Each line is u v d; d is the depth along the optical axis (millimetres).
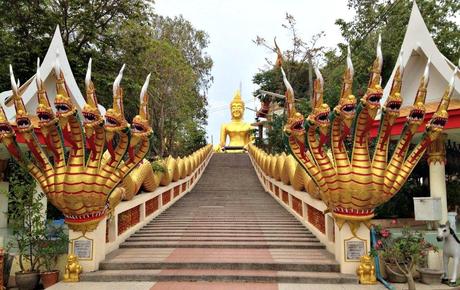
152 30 30609
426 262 9875
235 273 9469
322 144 9156
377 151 9172
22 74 18422
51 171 9555
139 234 13164
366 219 9328
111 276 9430
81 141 9469
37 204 9883
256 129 39312
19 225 9781
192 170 23297
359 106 8773
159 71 26844
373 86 8430
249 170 29078
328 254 10781
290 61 31109
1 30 18609
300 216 14766
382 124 8984
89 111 8898
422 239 9422
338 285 8906
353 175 9047
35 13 18625
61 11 19641
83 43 20344
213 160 33125
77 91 13211
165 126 29422
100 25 21000
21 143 11258
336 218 9586
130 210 13219
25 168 9602
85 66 19250
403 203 13375
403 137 9148
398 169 9156
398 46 19188
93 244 9867
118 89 9391
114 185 9883
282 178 17141
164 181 16984
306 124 9359
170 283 9180
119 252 11188
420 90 8750
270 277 9234
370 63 20578
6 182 13828
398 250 9016
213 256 10625
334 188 9242
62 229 10250
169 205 18125
